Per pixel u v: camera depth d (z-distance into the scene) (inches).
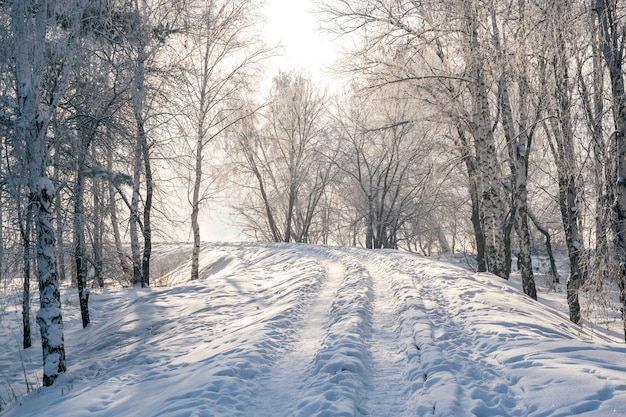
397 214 1750.7
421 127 1051.3
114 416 305.4
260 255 1234.6
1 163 461.4
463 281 638.5
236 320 570.3
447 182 1472.7
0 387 489.7
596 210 452.4
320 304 564.7
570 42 536.1
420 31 867.4
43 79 506.3
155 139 850.1
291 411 271.4
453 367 315.3
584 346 325.1
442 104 887.1
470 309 478.3
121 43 543.5
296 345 407.8
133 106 584.4
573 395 239.1
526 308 505.7
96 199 616.4
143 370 416.2
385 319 476.1
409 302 508.4
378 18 899.4
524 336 365.4
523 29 629.6
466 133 1095.6
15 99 480.4
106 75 552.4
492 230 842.8
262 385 316.2
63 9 470.0
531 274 748.6
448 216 1695.4
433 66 948.0
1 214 477.7
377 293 612.7
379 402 281.1
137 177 902.4
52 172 555.8
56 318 454.9
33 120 442.0
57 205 530.9
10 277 509.4
